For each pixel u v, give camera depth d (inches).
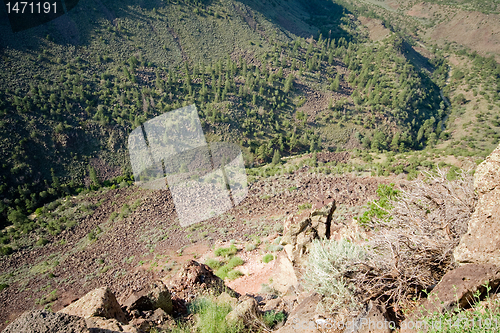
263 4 7559.1
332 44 6363.2
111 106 3302.2
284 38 6304.1
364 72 4977.9
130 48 4616.1
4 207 2276.1
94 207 2012.8
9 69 3304.6
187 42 5270.7
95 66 3954.2
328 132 3868.1
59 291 1090.1
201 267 390.0
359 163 2485.2
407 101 4424.2
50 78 3449.8
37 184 2544.3
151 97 3385.8
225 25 5940.0
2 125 2679.6
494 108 4534.9
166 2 5885.8
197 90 3993.6
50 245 1678.2
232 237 994.7
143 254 1107.3
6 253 1599.4
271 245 665.0
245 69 4559.5
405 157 2375.7
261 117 3774.6
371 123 3981.3
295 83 4596.5
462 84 5629.9
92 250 1354.6
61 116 2972.4
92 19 4741.6
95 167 2807.6
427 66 6697.8
